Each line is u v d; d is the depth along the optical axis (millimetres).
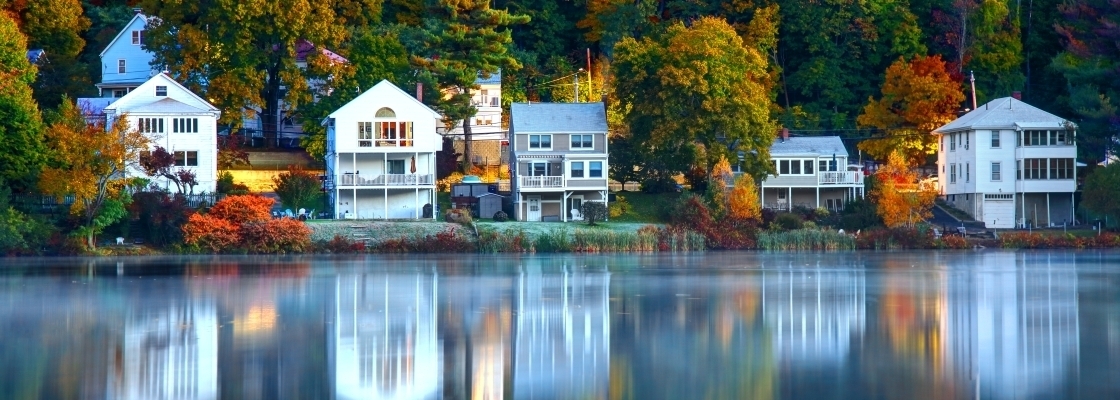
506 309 166500
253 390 106312
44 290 198125
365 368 117000
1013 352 126625
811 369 116688
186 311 163875
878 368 117125
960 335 139625
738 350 127938
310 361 120750
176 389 106375
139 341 133750
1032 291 195375
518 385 109312
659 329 144750
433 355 124688
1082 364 119438
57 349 127750
